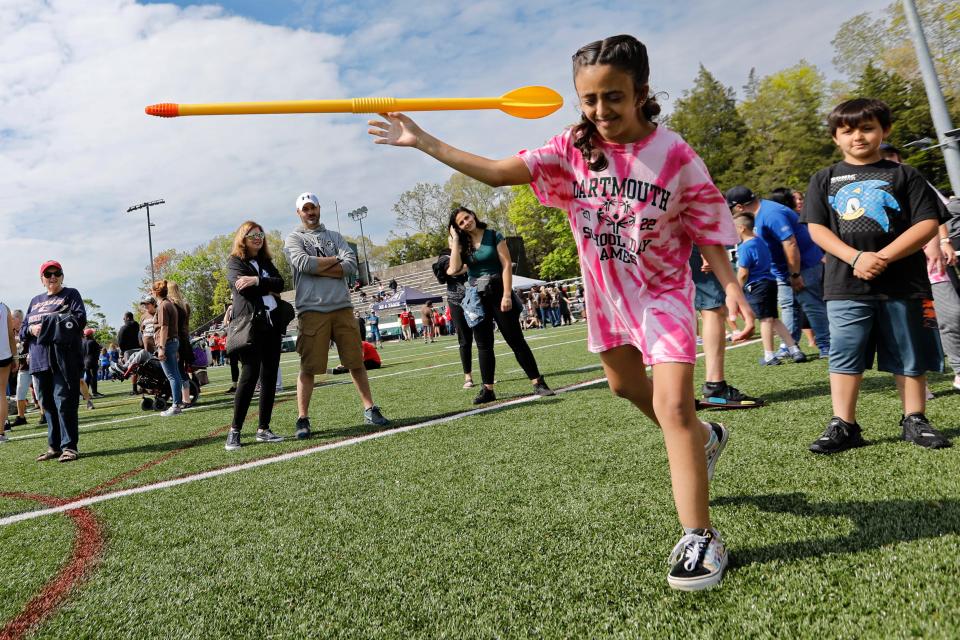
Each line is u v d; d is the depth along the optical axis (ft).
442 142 6.72
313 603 6.11
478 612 5.55
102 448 17.79
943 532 5.93
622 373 7.05
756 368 19.34
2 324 21.36
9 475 14.79
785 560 5.83
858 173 9.46
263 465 12.73
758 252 19.51
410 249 268.41
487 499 8.79
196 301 310.04
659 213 6.29
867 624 4.57
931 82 35.88
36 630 6.11
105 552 8.22
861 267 8.98
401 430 15.12
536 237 202.08
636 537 6.80
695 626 4.88
